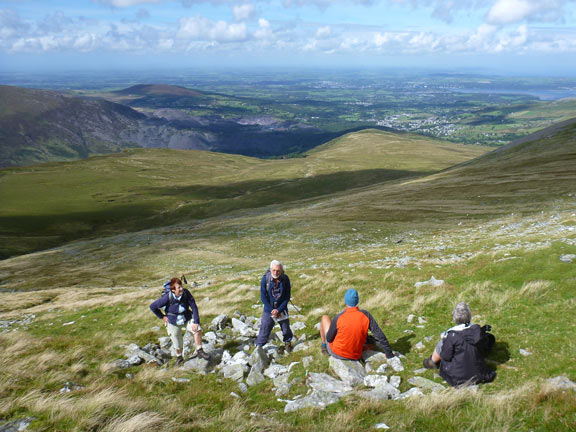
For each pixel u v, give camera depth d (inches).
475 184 2704.2
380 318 455.5
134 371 394.3
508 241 981.8
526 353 291.3
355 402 253.1
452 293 500.1
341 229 2018.9
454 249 1003.9
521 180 2534.5
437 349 285.9
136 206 6038.4
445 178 3341.5
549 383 228.5
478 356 264.8
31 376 362.0
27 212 5625.0
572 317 342.6
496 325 364.2
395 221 2043.6
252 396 306.0
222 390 321.4
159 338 512.4
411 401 239.5
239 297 701.9
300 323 499.2
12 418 249.4
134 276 1697.8
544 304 398.9
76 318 749.3
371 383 279.6
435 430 209.5
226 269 1534.2
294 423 238.7
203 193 6806.1
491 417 208.1
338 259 1259.2
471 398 236.5
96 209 5880.9
